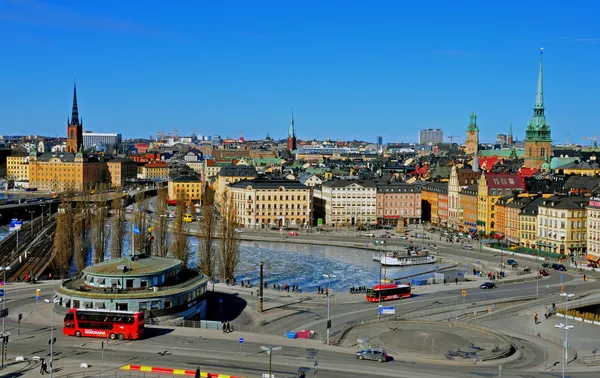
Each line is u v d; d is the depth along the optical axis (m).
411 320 145.75
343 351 118.38
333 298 176.00
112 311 123.19
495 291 187.12
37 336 123.06
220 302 160.38
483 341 128.00
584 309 169.12
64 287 143.25
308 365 109.00
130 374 102.81
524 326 148.88
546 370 111.69
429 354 117.81
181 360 110.19
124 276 140.50
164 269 146.25
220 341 122.69
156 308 137.38
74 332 122.94
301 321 149.88
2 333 115.75
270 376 100.19
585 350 129.75
